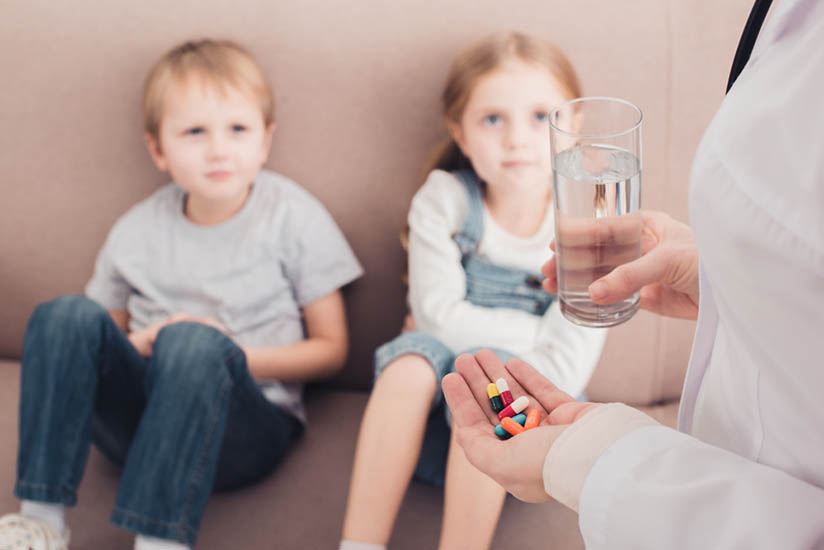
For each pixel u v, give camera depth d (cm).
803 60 45
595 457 54
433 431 124
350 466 128
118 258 136
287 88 129
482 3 123
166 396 110
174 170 127
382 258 136
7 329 148
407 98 127
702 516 48
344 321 137
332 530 118
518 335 123
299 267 134
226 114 123
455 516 106
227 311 134
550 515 117
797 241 43
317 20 126
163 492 109
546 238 127
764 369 49
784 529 45
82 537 119
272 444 125
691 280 73
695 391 63
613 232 71
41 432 112
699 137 119
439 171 130
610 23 119
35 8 130
